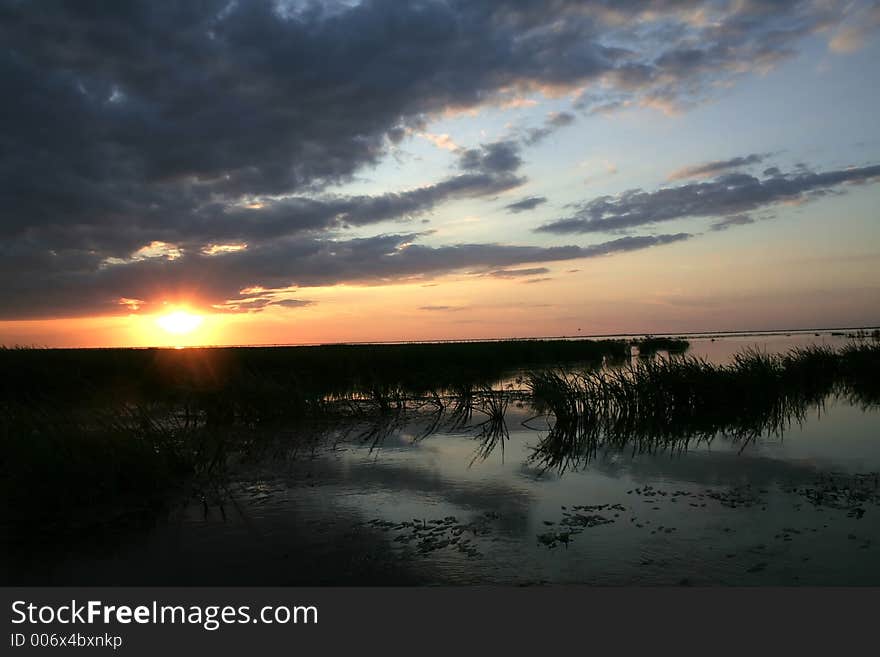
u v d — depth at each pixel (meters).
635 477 10.27
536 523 7.93
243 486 9.98
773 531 7.44
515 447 13.09
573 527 7.74
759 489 9.33
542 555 6.82
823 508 8.31
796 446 12.52
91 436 9.87
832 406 18.28
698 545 7.02
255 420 16.45
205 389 16.98
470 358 31.81
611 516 8.17
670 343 53.53
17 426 10.55
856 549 6.82
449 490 9.63
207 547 7.29
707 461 11.31
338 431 15.26
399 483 10.09
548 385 17.69
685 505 8.59
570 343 48.72
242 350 32.84
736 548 6.91
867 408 17.81
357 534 7.62
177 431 12.45
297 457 12.19
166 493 9.50
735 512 8.22
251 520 8.27
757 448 12.40
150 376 22.20
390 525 7.93
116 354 27.20
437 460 11.84
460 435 14.62
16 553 7.18
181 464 10.72
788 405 18.17
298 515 8.45
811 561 6.51
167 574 6.54
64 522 8.23
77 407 14.92
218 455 11.59
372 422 16.62
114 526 8.09
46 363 21.28
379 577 6.33
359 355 29.11
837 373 24.88
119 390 20.44
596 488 9.63
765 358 19.22
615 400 16.88
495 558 6.75
